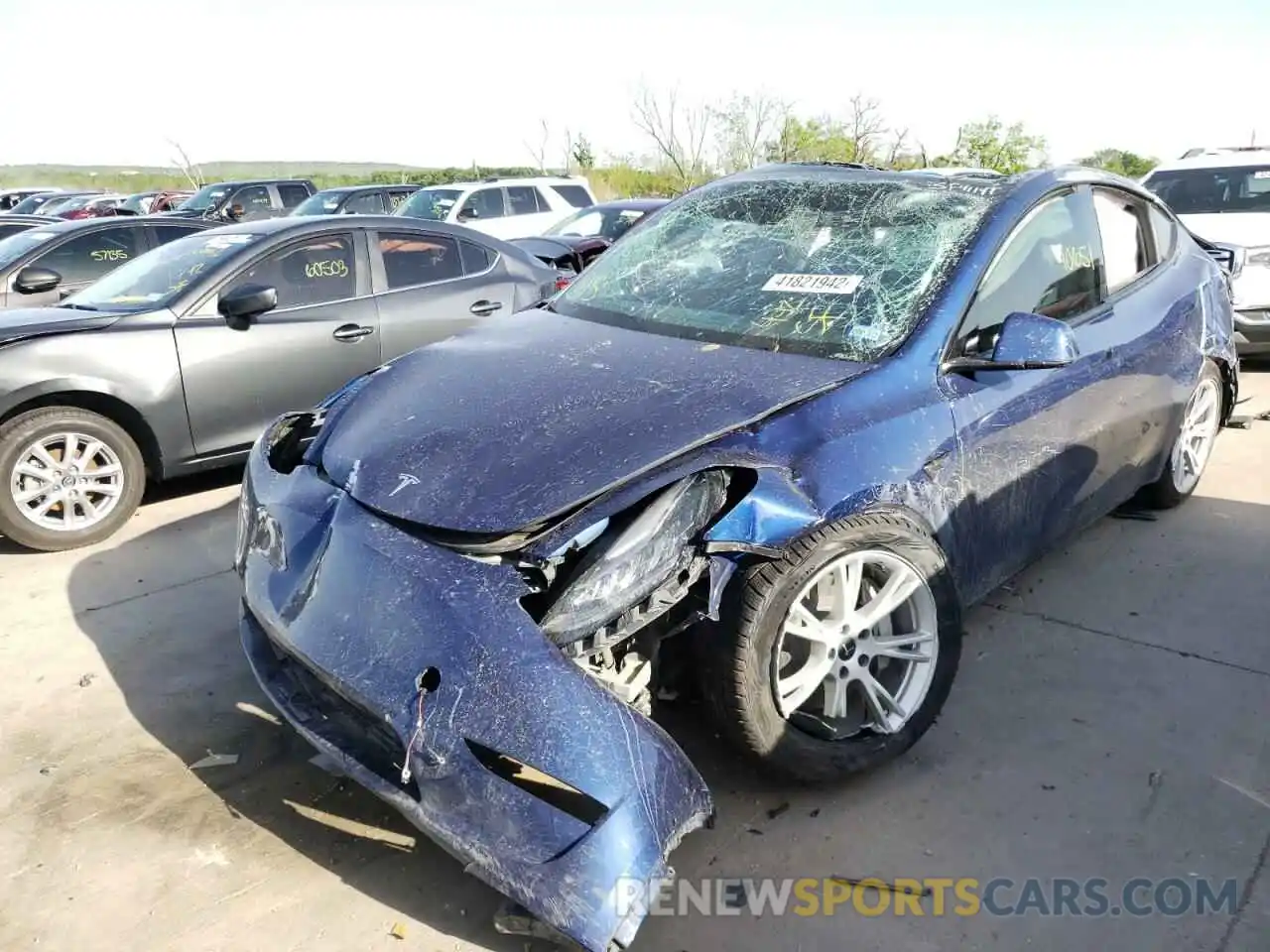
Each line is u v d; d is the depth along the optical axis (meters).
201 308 5.30
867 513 2.73
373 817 2.84
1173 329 4.30
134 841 2.74
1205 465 5.12
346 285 5.86
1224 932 2.40
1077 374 3.58
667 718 3.10
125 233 8.08
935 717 2.97
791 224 3.74
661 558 2.38
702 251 3.79
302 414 3.45
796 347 3.15
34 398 4.73
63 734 3.26
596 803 2.19
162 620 4.06
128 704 3.44
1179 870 2.60
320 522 2.67
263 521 2.87
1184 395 4.46
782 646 2.69
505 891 2.16
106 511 4.98
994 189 3.60
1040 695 3.39
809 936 2.40
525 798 2.18
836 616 2.76
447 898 2.53
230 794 2.95
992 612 3.98
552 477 2.50
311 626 2.47
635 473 2.47
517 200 16.00
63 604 4.23
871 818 2.79
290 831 2.79
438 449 2.70
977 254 3.29
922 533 2.87
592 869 2.12
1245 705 3.33
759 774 2.75
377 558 2.44
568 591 2.30
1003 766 3.02
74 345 4.84
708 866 2.62
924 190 3.69
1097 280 3.94
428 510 2.48
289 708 2.64
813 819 2.79
